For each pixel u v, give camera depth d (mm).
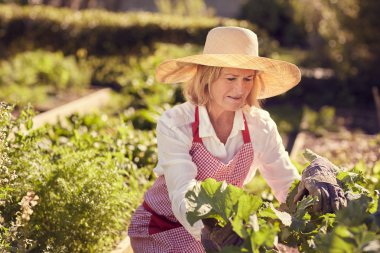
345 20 14266
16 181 4402
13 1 22969
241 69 3490
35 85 13586
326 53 16688
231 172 3707
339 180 3320
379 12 14031
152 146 6422
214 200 2881
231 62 3410
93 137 6039
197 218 2838
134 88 10805
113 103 12805
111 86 15102
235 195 2859
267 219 3111
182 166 3480
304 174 3340
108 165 4973
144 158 6246
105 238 4797
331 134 11297
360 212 2727
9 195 4215
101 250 4738
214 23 15656
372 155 8453
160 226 3797
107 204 4543
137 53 15672
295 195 3445
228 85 3512
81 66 15602
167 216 3787
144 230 3834
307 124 11719
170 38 15648
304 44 24359
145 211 3869
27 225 4238
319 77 14625
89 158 5066
